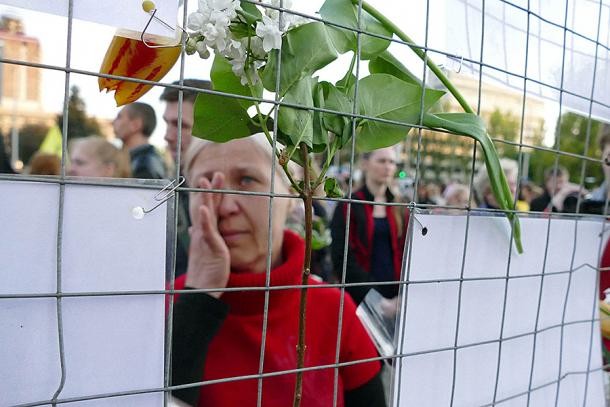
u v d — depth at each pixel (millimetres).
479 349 506
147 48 474
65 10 280
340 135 391
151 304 329
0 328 287
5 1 266
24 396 295
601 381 660
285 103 342
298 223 1019
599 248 639
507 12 530
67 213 297
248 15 330
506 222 508
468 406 504
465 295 485
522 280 540
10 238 284
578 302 617
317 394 783
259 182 875
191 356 740
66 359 305
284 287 365
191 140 892
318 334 810
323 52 352
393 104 421
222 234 833
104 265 309
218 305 776
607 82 652
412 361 451
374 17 430
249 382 755
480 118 459
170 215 329
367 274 1031
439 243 452
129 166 906
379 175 1180
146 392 324
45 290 295
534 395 575
